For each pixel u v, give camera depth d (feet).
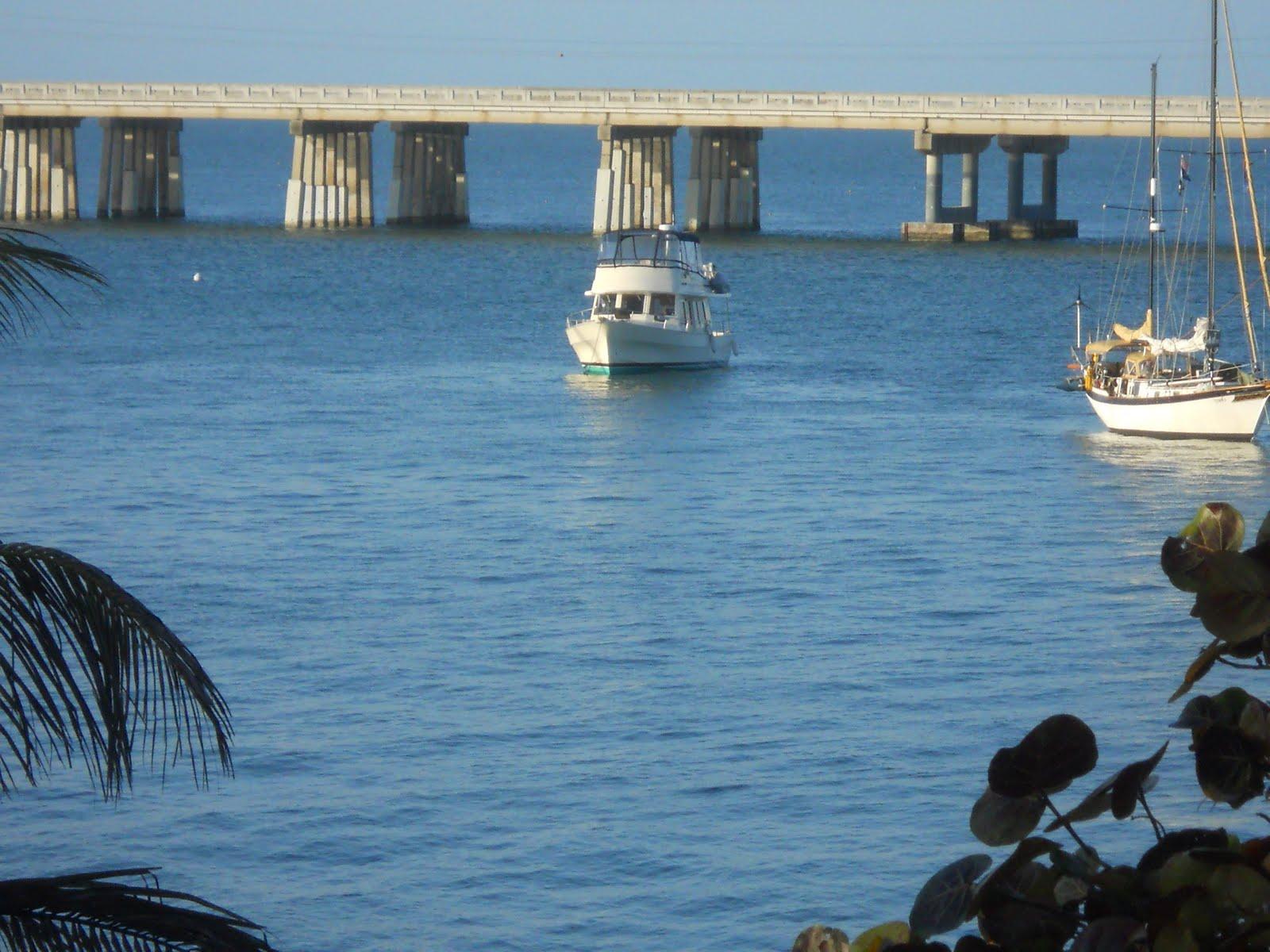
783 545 376.89
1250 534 404.16
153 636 72.64
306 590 332.80
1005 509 422.41
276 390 627.46
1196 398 523.70
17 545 73.00
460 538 382.22
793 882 196.95
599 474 468.75
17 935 66.39
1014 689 268.82
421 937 185.57
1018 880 40.55
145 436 519.19
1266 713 41.93
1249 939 37.70
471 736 244.42
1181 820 206.28
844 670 278.87
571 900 193.88
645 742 242.37
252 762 232.12
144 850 205.36
